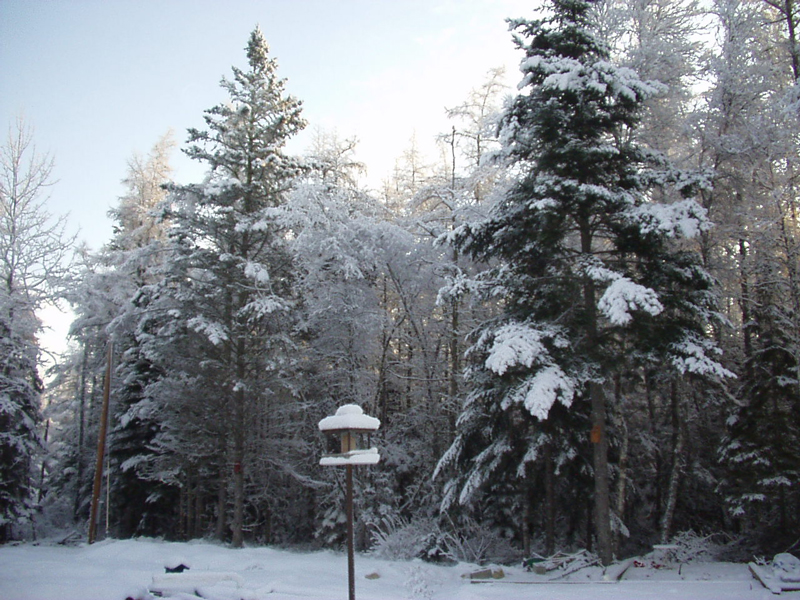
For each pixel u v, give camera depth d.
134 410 24.20
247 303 19.97
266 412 20.84
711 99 17.44
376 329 20.53
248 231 20.33
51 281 23.64
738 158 16.84
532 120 14.00
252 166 20.94
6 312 22.84
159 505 27.34
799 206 16.17
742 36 17.31
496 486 16.94
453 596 11.70
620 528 15.56
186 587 9.76
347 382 20.80
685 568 13.35
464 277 15.55
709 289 13.83
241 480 19.61
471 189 21.77
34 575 11.44
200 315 18.55
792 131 15.12
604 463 13.81
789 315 16.00
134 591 9.29
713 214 17.94
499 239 15.05
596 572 12.78
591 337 14.39
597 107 14.37
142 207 32.03
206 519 28.00
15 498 22.33
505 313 15.16
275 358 19.28
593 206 13.91
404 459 21.56
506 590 11.57
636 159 14.60
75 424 35.69
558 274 14.82
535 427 15.19
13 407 21.27
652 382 16.14
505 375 14.16
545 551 16.78
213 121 20.30
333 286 19.67
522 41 14.66
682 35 18.09
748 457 16.05
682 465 18.16
